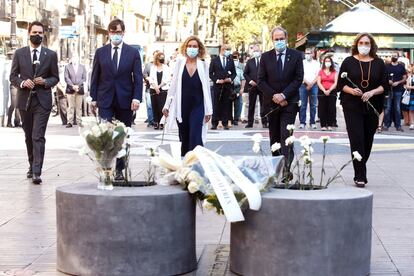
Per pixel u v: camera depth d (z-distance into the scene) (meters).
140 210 6.11
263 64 10.98
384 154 15.34
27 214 8.99
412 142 18.25
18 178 11.77
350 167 13.17
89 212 6.14
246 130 21.34
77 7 49.28
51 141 17.67
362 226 6.17
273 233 6.04
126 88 10.51
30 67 11.01
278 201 6.01
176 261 6.31
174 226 6.27
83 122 6.50
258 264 6.14
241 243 6.27
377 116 11.12
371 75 10.95
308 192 6.30
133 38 50.00
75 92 22.25
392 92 21.86
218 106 21.55
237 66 23.08
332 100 21.58
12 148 15.97
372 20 33.00
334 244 6.00
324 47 32.94
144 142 17.08
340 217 6.00
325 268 6.00
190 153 6.56
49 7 44.91
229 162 6.38
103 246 6.14
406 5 65.94
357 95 10.89
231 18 64.38
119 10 56.31
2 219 8.71
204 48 10.78
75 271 6.28
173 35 62.00
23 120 11.38
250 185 6.10
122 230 6.11
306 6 59.78
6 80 21.61
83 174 12.16
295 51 10.91
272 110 10.89
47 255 7.09
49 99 11.18
